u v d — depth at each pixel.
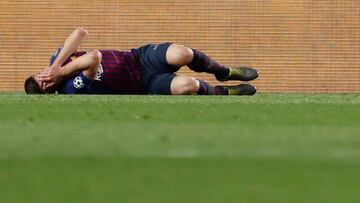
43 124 11.58
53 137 9.41
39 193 6.17
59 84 22.44
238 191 6.15
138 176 6.67
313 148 8.20
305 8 35.38
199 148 8.22
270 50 35.50
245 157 7.46
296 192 6.11
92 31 36.03
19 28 36.28
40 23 36.22
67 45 22.14
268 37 35.50
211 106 15.95
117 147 8.34
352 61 35.31
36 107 15.90
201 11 35.69
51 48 36.19
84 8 36.03
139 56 22.73
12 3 36.28
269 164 7.08
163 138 9.20
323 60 35.34
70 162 7.27
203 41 35.69
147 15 35.81
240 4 35.56
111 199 5.93
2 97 20.52
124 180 6.54
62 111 14.70
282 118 12.65
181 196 5.98
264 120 12.20
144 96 20.88
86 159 7.41
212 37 35.69
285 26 35.44
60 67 22.09
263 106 16.00
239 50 35.56
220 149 8.11
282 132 9.95
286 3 35.41
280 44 35.50
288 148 8.20
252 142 8.78
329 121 12.08
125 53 22.59
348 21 35.28
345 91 35.31
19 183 6.52
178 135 9.52
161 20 35.81
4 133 10.00
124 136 9.44
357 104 17.17
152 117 12.98
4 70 36.31
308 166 6.99
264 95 25.14
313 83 35.41
